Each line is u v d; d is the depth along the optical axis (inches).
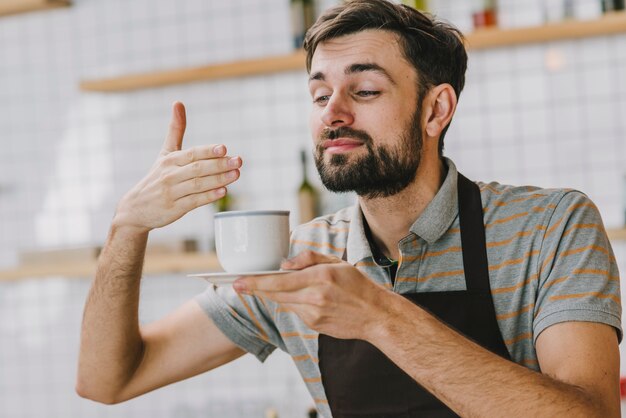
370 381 62.2
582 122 113.0
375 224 63.9
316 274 44.3
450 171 63.1
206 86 128.0
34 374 133.3
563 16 108.6
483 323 60.0
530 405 46.9
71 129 134.1
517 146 115.3
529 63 114.8
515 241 60.2
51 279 133.0
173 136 57.0
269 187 125.0
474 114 116.9
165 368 68.9
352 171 58.8
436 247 61.9
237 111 126.5
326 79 60.0
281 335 68.0
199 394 125.5
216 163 51.9
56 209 134.4
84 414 131.0
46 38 135.5
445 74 63.4
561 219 59.0
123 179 131.6
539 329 54.9
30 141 136.0
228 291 70.5
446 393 47.9
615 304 54.8
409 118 60.2
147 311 127.8
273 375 122.9
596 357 51.8
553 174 114.0
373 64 58.6
